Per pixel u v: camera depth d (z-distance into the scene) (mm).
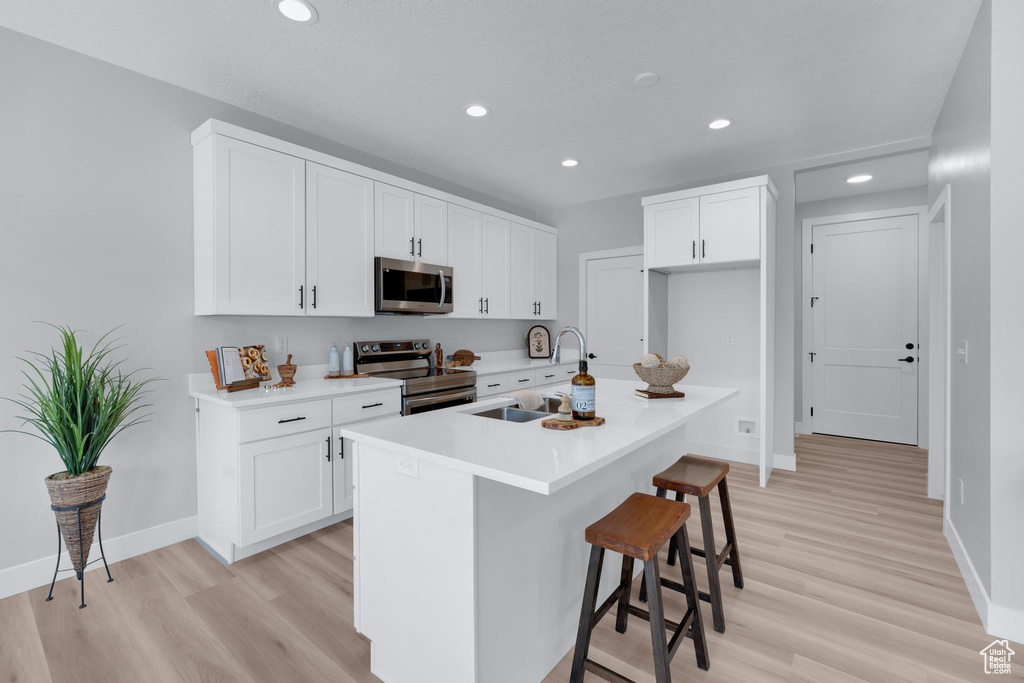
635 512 1551
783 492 3338
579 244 5020
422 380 3242
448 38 2148
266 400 2369
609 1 1907
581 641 1464
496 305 4285
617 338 4777
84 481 2014
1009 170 1741
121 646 1744
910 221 4594
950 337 2428
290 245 2752
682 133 3193
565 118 2963
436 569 1417
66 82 2221
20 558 2121
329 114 2893
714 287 4156
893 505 3092
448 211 3779
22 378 2121
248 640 1781
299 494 2531
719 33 2115
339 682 1582
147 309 2469
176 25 2043
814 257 5074
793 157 3650
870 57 2299
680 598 2082
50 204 2184
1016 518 1753
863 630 1825
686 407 2105
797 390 5184
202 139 2520
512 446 1446
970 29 2068
